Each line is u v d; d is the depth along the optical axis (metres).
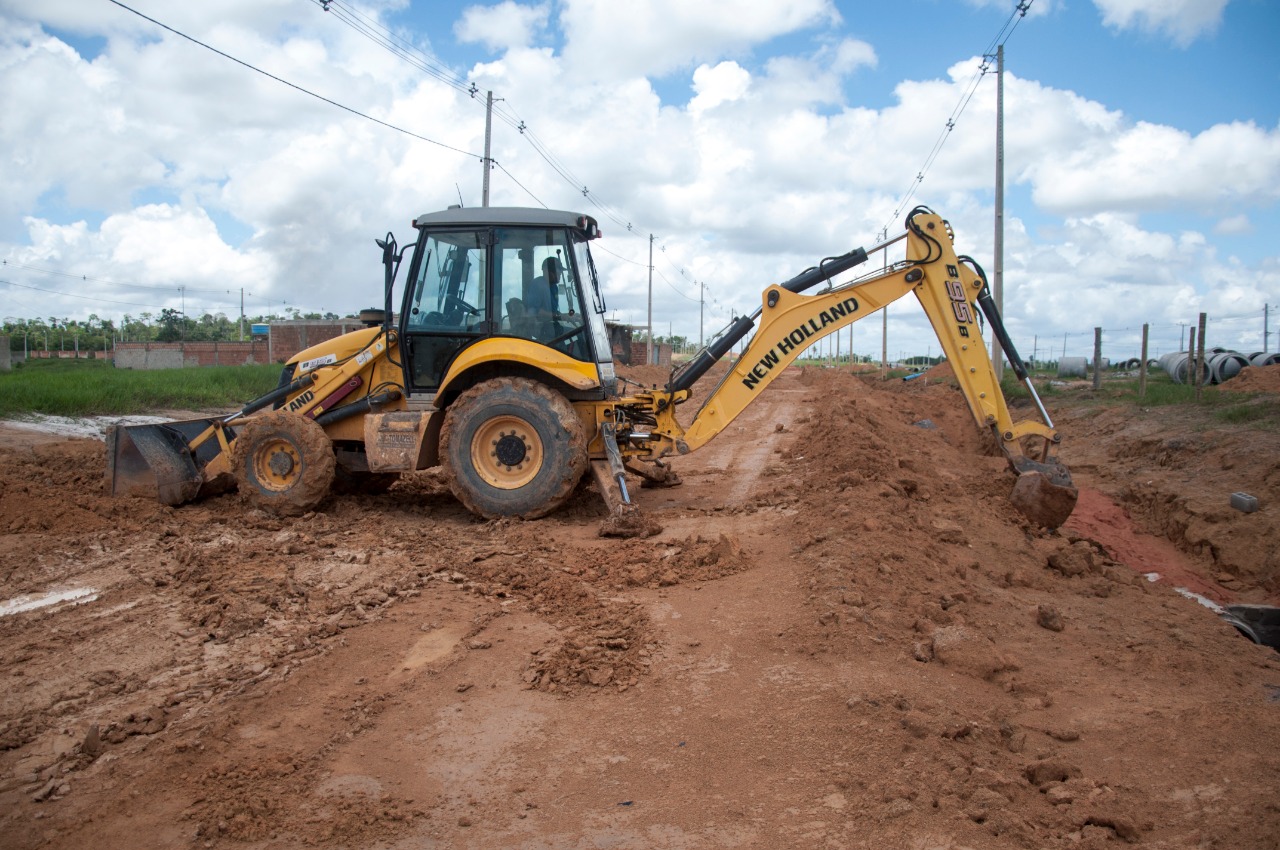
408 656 5.18
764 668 4.92
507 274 8.91
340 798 3.68
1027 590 7.15
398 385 9.25
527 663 5.07
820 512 8.27
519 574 6.66
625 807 3.61
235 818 3.51
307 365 9.72
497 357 8.57
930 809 3.54
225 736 4.19
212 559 7.08
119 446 9.17
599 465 8.91
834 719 4.26
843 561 6.46
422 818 3.54
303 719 4.38
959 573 6.98
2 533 7.68
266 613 5.82
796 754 3.99
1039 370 45.41
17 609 5.96
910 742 4.05
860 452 11.02
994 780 3.78
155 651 5.22
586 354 8.94
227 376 25.48
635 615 5.77
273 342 44.44
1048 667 5.36
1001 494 10.05
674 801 3.65
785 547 7.32
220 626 5.59
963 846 3.31
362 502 9.57
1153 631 6.24
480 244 8.93
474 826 3.49
